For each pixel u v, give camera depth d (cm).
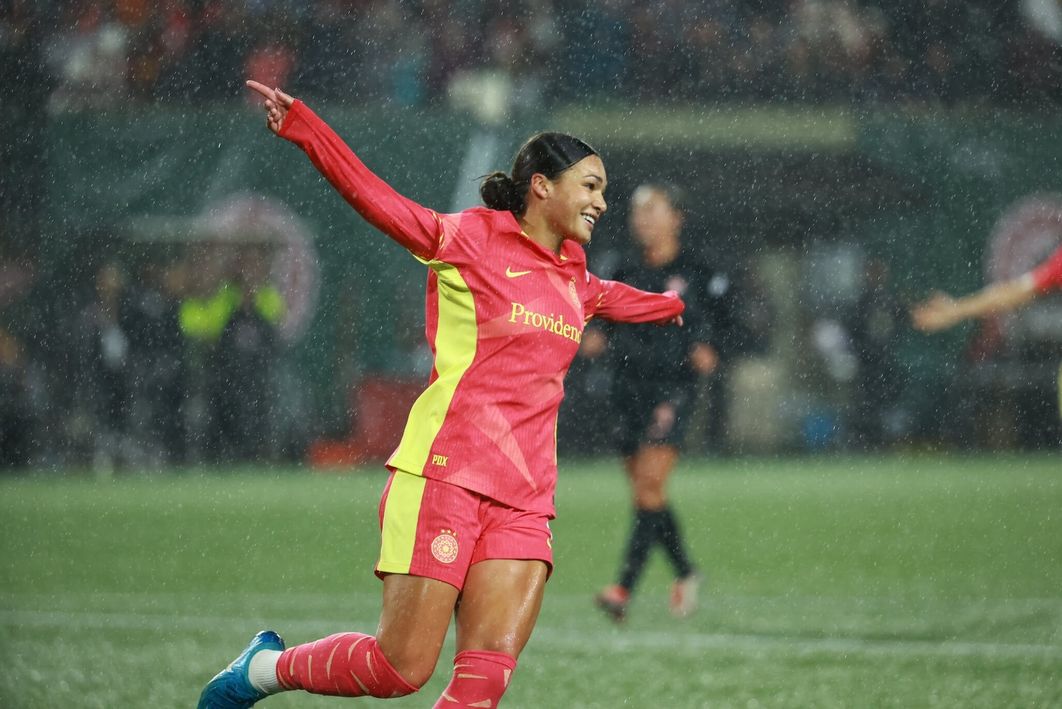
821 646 2234
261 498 4816
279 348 6016
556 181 1336
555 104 6500
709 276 2647
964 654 2148
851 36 6544
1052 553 3478
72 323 5944
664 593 2944
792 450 6462
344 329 6053
